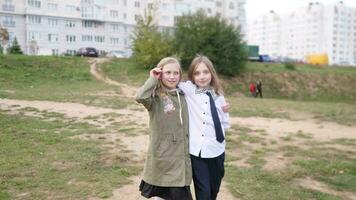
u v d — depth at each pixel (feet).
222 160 14.11
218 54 128.06
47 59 121.60
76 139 32.50
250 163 26.02
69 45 219.41
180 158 13.14
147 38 124.88
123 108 55.83
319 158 28.02
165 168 13.05
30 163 24.31
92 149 28.81
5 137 32.50
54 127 38.42
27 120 42.24
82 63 124.77
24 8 206.39
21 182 20.51
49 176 21.75
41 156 26.27
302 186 21.34
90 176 21.91
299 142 34.32
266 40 501.56
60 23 215.92
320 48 441.27
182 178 12.96
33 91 78.18
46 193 19.12
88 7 221.87
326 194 19.97
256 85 118.21
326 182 22.34
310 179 22.85
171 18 250.57
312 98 134.72
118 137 34.06
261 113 54.49
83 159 25.62
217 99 14.20
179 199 13.06
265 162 26.40
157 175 13.09
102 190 19.62
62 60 123.95
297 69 155.94
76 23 220.84
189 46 125.18
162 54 122.31
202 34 127.34
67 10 216.74
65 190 19.58
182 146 13.26
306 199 19.21
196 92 13.98
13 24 206.08
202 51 125.80
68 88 87.76
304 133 39.29
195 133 13.64
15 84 92.38
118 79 109.50
